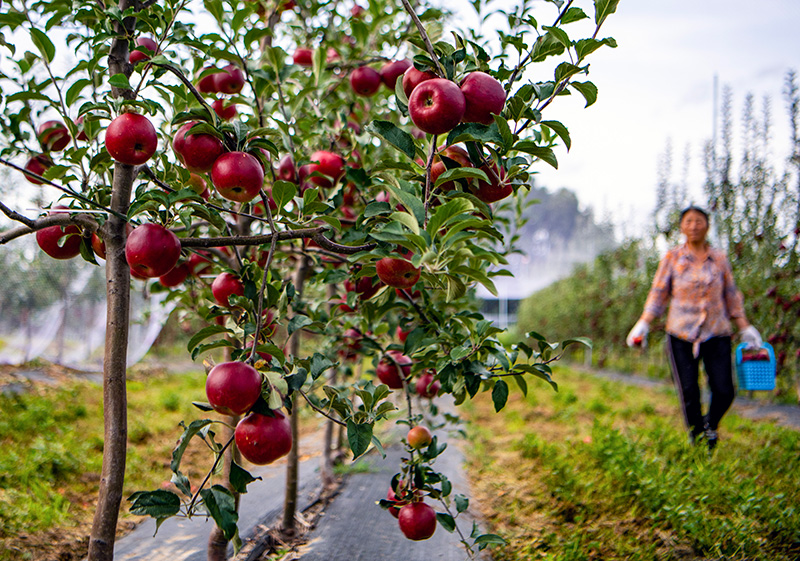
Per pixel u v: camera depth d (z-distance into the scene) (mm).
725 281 4449
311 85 2934
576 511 3240
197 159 1706
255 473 4105
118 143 1629
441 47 1790
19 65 2213
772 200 7336
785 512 2883
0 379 6648
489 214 1735
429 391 2836
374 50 3342
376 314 2547
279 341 3777
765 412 6379
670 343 4539
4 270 8172
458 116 1526
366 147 2965
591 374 11344
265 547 2793
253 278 1876
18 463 3670
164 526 3033
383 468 4207
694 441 4238
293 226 1950
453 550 2783
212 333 1753
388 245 1769
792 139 7102
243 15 2322
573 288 14422
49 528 2881
